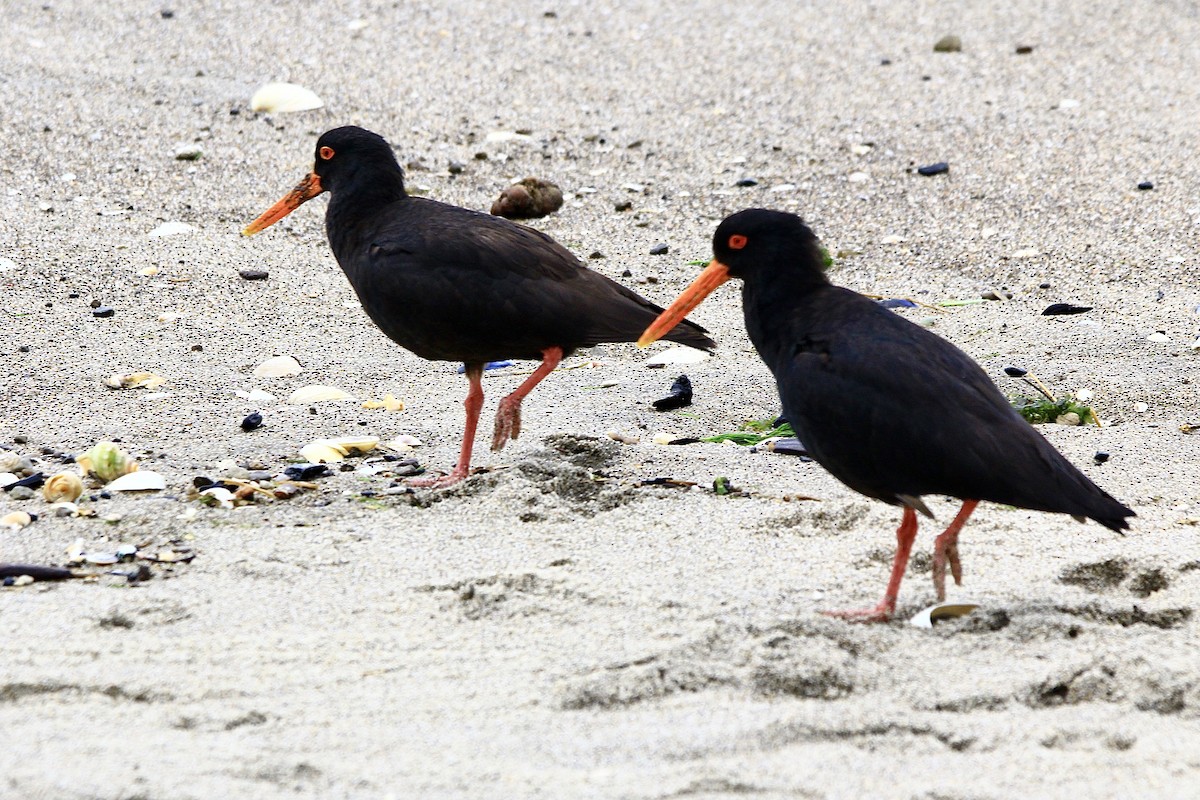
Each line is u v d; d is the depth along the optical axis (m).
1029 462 8.05
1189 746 6.62
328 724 6.78
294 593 8.46
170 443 11.49
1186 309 14.51
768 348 9.16
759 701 7.09
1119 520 7.97
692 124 20.06
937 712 7.00
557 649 7.66
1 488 10.29
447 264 10.97
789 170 18.61
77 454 11.19
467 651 7.66
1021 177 18.17
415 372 13.37
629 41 23.16
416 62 21.98
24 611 8.09
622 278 15.59
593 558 9.04
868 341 8.41
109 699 7.04
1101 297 14.91
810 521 9.70
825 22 24.08
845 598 8.54
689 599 8.38
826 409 8.39
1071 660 7.46
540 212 17.27
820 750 6.57
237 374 13.14
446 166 18.55
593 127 19.92
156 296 14.86
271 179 18.05
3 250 15.72
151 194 17.47
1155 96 20.78
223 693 7.11
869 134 19.62
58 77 20.66
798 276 9.05
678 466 10.96
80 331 13.96
